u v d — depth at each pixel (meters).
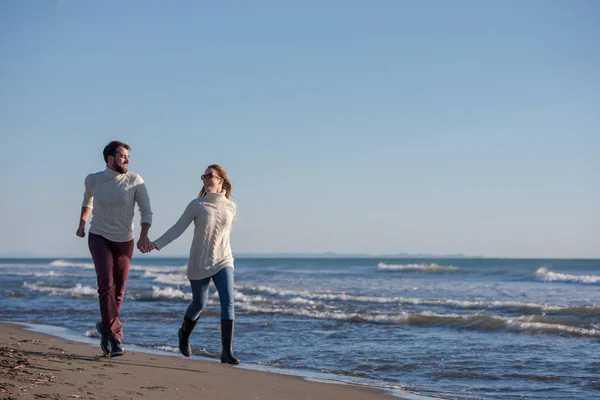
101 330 5.96
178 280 28.94
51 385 4.17
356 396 5.26
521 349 8.52
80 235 5.75
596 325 10.84
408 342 9.19
